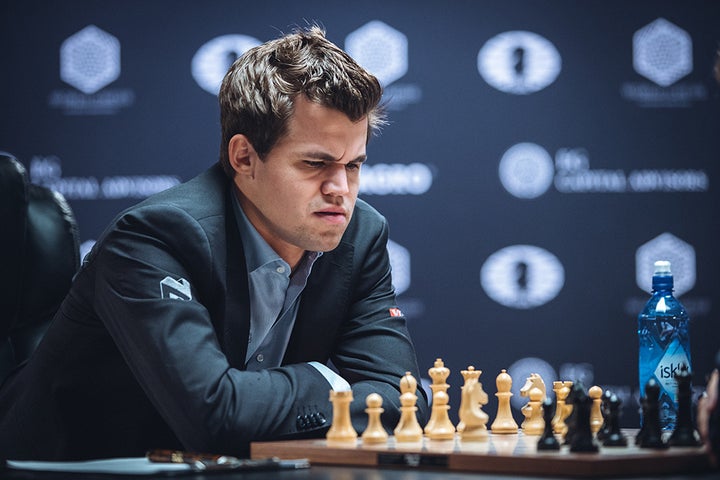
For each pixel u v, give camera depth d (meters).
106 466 2.05
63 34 6.72
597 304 6.72
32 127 6.70
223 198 2.86
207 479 1.92
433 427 2.32
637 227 6.73
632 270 6.72
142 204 2.79
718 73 2.58
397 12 6.78
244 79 2.76
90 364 3.00
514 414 6.66
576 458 1.85
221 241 2.77
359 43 6.78
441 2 6.78
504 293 6.71
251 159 2.76
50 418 3.04
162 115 6.72
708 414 1.94
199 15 6.76
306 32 2.85
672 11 6.78
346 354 2.98
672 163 6.75
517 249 6.71
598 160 6.75
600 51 6.79
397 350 2.93
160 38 6.74
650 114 6.77
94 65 6.72
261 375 2.49
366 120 2.72
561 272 6.71
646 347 2.85
